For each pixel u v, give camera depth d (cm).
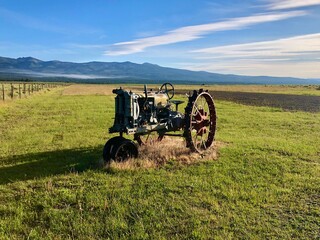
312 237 470
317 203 596
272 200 598
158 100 923
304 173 784
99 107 2464
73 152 966
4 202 577
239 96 4622
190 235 469
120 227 489
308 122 1759
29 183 671
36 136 1218
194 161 868
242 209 559
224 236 466
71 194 609
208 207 568
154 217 523
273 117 1973
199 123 970
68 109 2273
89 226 489
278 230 489
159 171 770
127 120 827
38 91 4872
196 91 966
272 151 1009
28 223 505
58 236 462
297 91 6378
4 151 967
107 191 628
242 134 1345
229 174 762
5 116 1814
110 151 816
